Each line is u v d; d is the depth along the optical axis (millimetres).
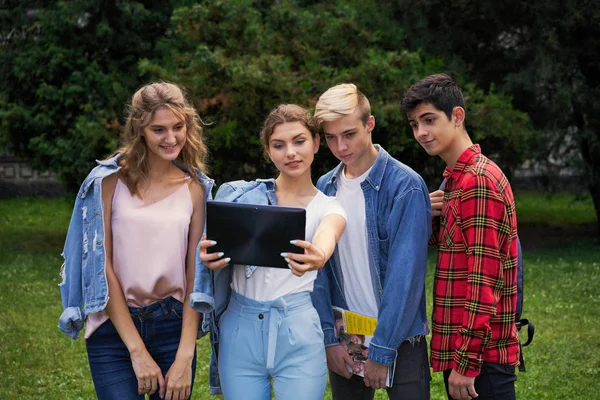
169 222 2951
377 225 3080
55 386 5207
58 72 10438
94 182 2922
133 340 2918
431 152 3016
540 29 10195
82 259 2932
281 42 9805
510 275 2906
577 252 10289
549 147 10836
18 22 10570
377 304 3115
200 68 9055
